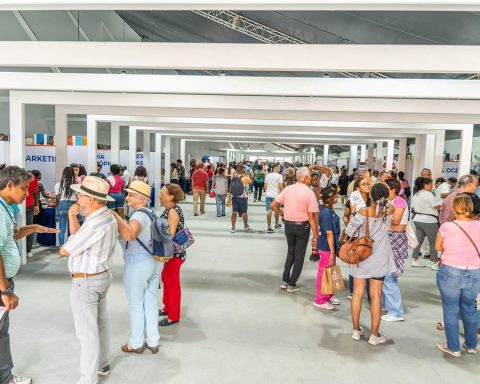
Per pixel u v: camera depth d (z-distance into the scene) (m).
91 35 11.33
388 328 4.18
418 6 2.94
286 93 5.48
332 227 4.42
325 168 7.82
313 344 3.77
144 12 10.09
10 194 2.68
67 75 5.62
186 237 4.04
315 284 5.64
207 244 8.14
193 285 5.46
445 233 3.47
